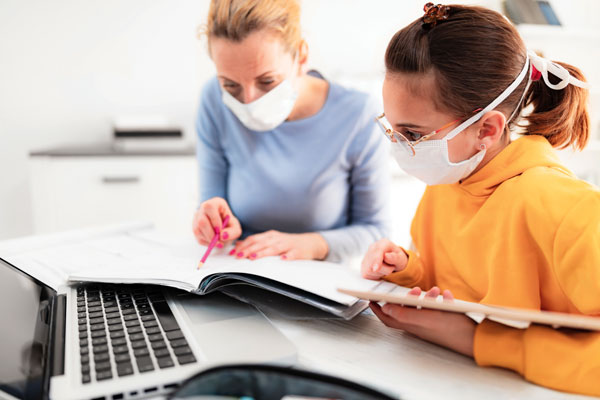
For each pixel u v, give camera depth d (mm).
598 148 2434
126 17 2201
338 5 2443
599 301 487
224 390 347
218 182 1161
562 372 431
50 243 889
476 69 594
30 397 375
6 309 570
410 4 2545
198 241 890
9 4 2061
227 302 605
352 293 491
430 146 634
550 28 2334
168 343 470
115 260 771
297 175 1064
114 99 2248
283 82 913
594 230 512
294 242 876
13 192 2189
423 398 408
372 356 491
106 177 1875
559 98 658
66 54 2158
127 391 385
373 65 2545
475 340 480
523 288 602
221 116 1085
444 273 751
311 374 346
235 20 819
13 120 2145
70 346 461
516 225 606
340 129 1061
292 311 578
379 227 1114
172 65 2293
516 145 657
